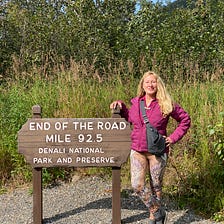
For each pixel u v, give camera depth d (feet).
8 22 45.24
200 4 44.70
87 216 17.52
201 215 17.98
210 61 39.63
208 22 44.21
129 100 25.44
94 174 22.98
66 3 46.32
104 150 16.15
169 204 18.80
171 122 22.79
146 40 41.16
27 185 22.02
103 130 16.10
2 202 19.77
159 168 15.34
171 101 15.10
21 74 30.42
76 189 21.03
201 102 23.86
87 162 16.16
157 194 15.78
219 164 19.07
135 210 18.10
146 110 15.21
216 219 17.35
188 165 20.29
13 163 22.91
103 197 19.80
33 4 50.75
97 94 25.66
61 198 19.81
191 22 43.91
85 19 43.29
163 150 15.16
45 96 24.58
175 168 20.11
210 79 29.86
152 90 15.14
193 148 21.25
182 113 15.40
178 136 15.30
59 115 23.79
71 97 24.73
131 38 42.63
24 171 22.52
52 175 22.24
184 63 33.50
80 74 28.09
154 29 42.83
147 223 16.76
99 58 39.04
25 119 23.09
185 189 19.56
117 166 16.22
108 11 45.34
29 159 16.07
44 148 16.07
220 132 19.27
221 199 18.16
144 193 15.49
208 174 19.25
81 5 43.50
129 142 16.12
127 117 16.71
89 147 16.12
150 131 14.99
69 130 16.08
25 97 24.52
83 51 40.63
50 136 16.06
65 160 16.12
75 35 42.29
